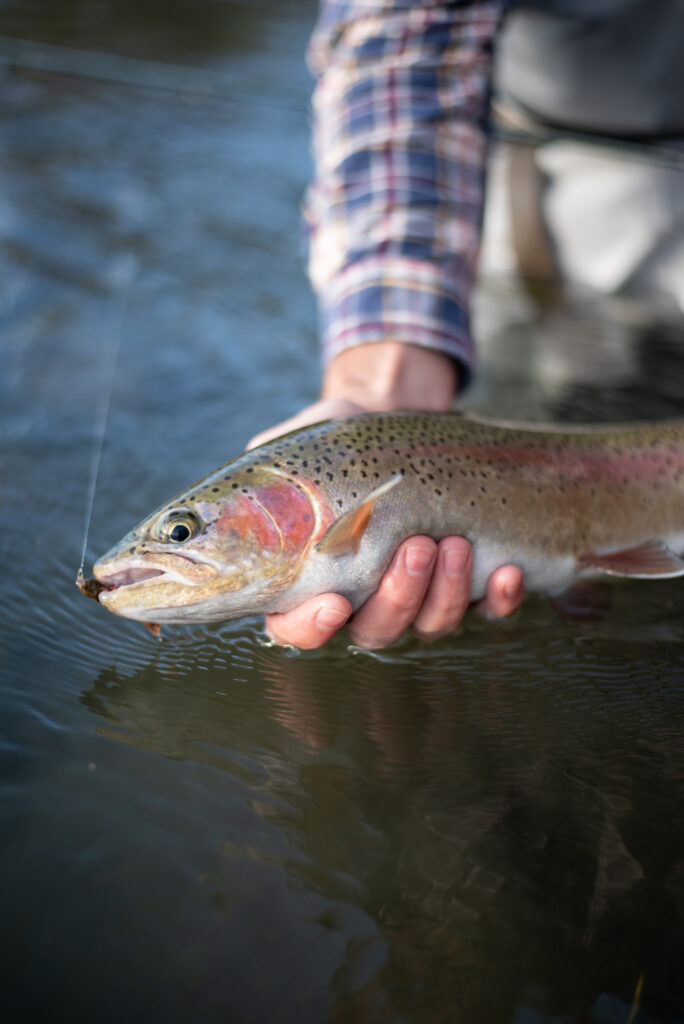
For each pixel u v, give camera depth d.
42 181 1.47
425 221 0.85
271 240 1.36
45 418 0.91
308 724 0.66
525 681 0.70
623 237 1.29
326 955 0.55
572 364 1.07
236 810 0.60
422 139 0.87
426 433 0.73
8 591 0.73
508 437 0.76
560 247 1.34
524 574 0.75
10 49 1.75
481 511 0.72
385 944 0.55
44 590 0.73
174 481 0.84
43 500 0.81
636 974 0.55
